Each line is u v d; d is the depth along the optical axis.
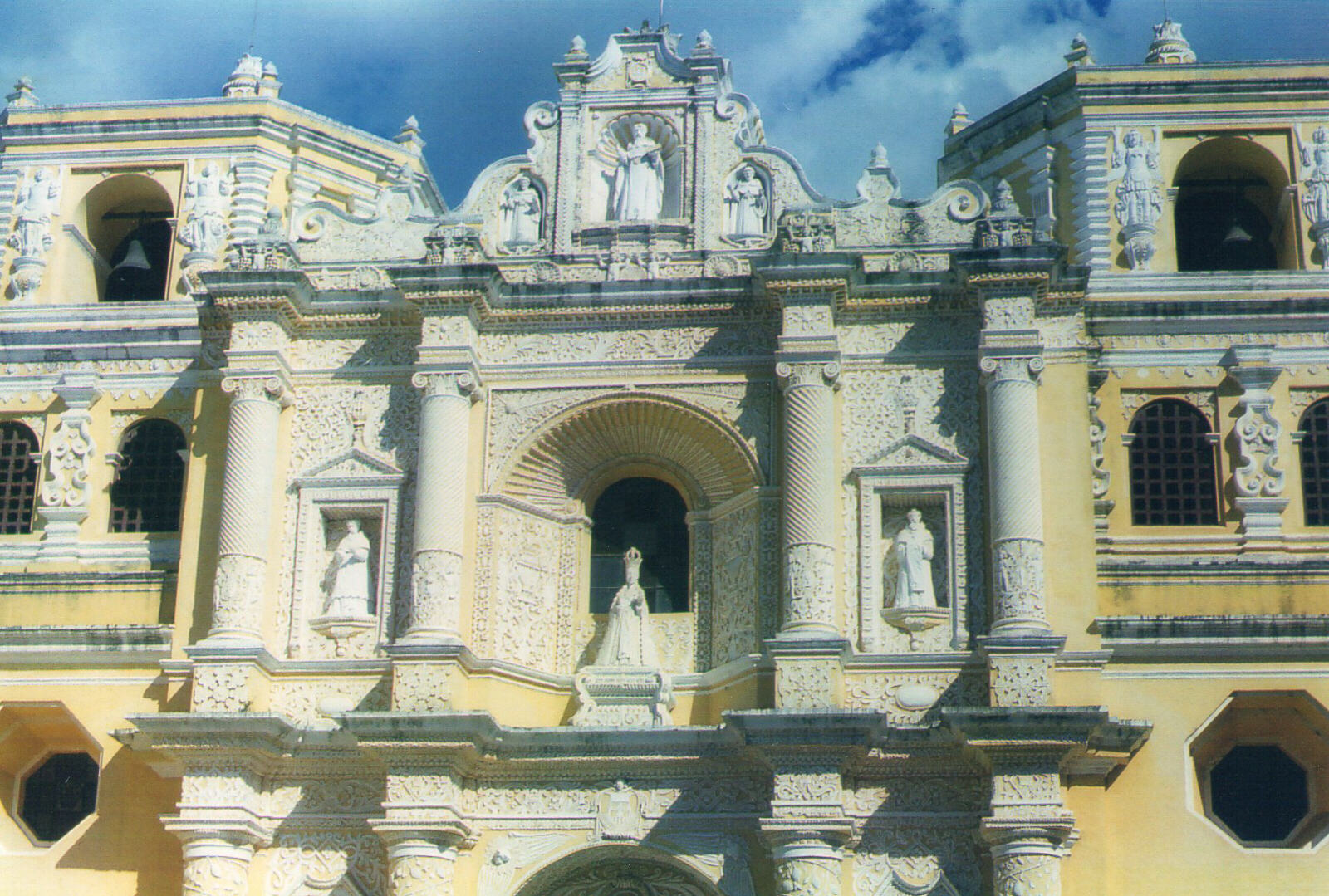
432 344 36.69
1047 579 34.75
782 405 36.16
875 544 35.44
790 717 32.84
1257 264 40.97
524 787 34.81
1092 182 39.91
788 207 37.84
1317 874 33.38
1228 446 37.47
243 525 36.00
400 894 33.41
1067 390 35.81
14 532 39.38
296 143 42.41
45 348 39.72
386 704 35.41
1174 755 34.16
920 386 36.34
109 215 43.16
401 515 36.69
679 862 34.12
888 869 33.59
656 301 37.22
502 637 36.03
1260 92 40.09
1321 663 34.53
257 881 34.91
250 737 34.28
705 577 36.91
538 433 36.94
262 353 37.03
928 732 33.62
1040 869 32.22
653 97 39.12
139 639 36.50
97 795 36.22
